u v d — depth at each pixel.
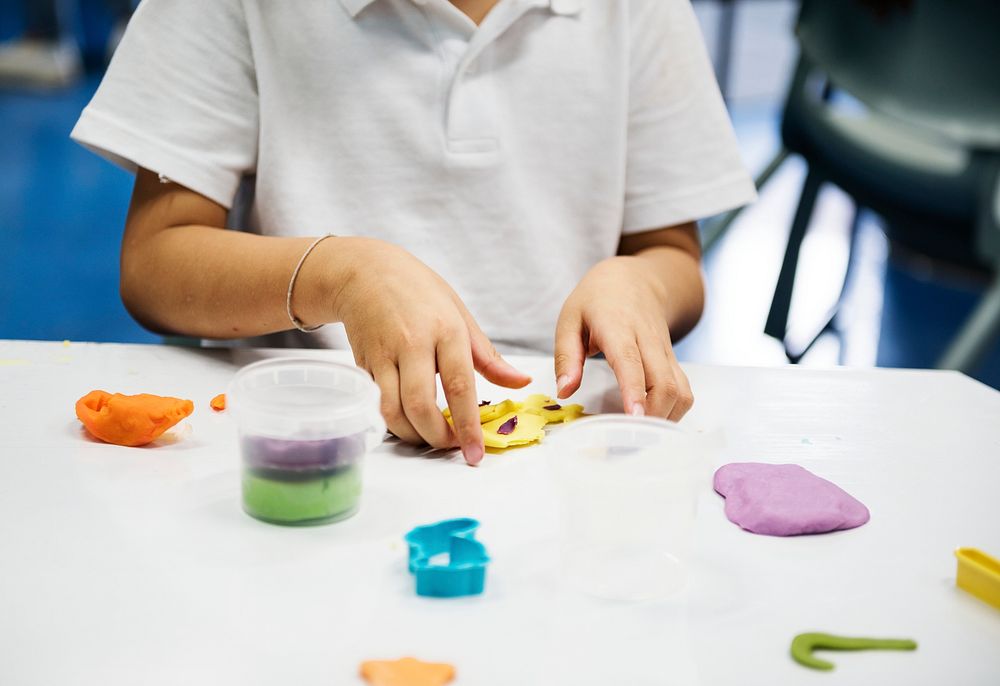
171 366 0.81
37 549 0.52
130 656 0.43
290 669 0.43
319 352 0.86
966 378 0.87
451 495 0.60
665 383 0.72
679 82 1.02
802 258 3.00
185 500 0.58
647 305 0.80
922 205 1.59
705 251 1.73
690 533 0.55
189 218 0.92
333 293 0.74
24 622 0.45
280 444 0.55
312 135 0.96
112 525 0.54
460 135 0.96
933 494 0.63
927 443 0.71
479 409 0.70
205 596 0.48
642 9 1.01
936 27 1.43
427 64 0.95
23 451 0.63
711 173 1.02
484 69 0.97
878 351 2.42
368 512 0.57
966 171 1.50
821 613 0.49
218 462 0.63
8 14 4.97
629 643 0.46
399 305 0.69
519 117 0.98
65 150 3.69
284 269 0.79
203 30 0.92
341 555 0.52
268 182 0.96
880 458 0.68
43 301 2.41
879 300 2.75
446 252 0.98
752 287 2.75
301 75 0.95
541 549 0.54
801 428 0.73
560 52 0.98
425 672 0.42
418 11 0.95
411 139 0.96
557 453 0.53
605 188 1.01
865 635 0.47
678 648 0.45
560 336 0.77
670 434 0.55
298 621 0.46
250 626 0.46
